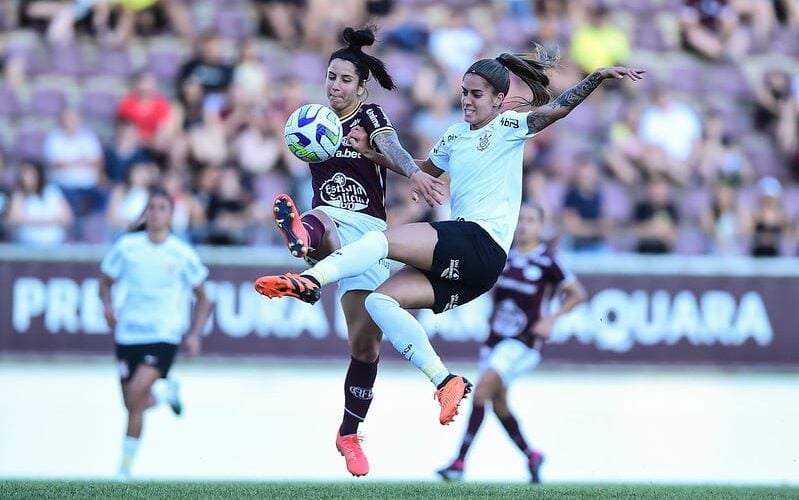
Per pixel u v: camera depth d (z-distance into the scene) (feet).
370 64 70.28
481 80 67.56
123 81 192.85
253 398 158.20
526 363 108.58
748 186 188.03
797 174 196.65
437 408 156.15
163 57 193.16
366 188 70.44
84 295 156.15
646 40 207.92
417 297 65.72
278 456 126.82
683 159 184.34
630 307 164.76
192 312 156.97
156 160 168.96
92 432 138.51
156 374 104.22
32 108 189.26
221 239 160.56
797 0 214.69
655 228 171.63
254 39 196.03
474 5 201.98
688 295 165.78
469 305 162.40
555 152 181.78
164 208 105.40
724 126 199.52
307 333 160.25
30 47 194.59
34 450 128.67
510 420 107.14
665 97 186.70
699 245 175.63
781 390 170.50
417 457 130.31
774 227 174.91
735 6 212.84
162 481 85.15
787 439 141.49
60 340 155.63
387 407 155.22
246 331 158.71
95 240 160.66
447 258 64.85
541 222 110.63
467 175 67.46
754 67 208.95
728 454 132.77
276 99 179.52
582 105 192.65
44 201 163.73
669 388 170.81
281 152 170.50
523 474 121.90
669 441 140.05
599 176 181.88
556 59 70.38
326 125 69.05
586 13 197.26
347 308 71.87
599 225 167.22
